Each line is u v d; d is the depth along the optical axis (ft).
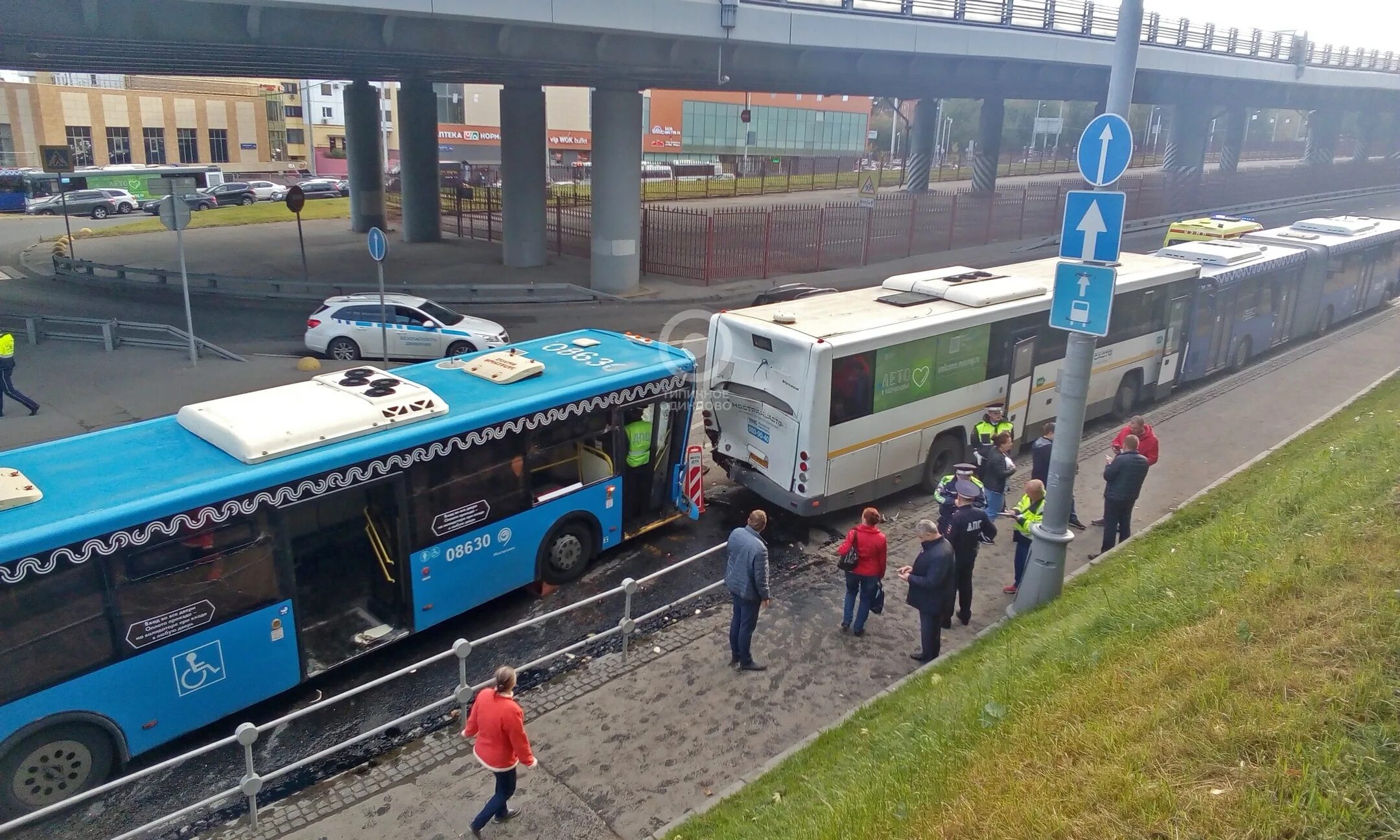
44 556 21.36
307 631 28.12
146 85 238.89
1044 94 143.64
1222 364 64.23
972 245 136.26
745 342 40.06
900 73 107.24
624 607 33.30
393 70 100.94
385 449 27.78
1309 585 20.40
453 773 24.16
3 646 21.17
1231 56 142.82
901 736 21.77
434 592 30.12
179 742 25.82
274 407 27.89
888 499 44.24
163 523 23.18
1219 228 86.69
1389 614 17.65
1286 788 13.75
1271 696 16.22
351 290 90.53
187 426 27.58
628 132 91.81
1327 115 214.48
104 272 103.19
